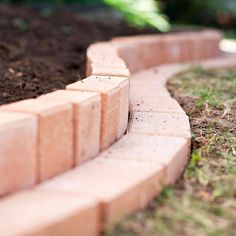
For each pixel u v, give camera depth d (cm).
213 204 277
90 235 241
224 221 262
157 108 413
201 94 477
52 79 461
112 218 249
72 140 290
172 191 292
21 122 254
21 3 931
